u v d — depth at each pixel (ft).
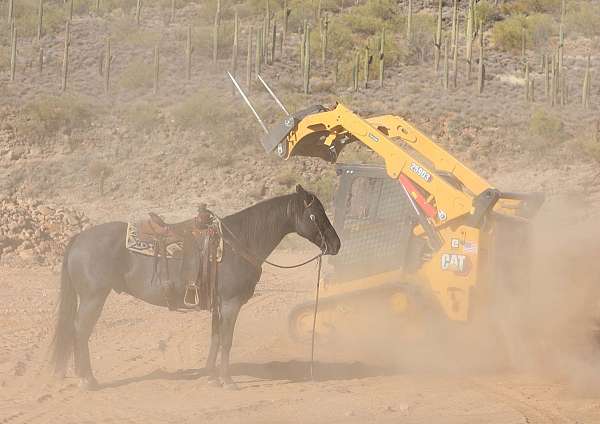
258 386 40.65
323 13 263.29
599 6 262.47
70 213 101.09
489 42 241.55
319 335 48.14
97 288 38.96
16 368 42.96
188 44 198.18
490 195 43.32
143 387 39.88
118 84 195.52
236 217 40.24
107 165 163.84
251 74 199.21
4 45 219.41
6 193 155.94
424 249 46.39
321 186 154.20
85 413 34.65
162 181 160.04
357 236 47.83
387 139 45.47
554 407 37.37
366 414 35.19
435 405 37.14
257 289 77.36
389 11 260.83
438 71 212.43
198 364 45.70
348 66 205.57
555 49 231.09
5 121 172.04
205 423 33.32
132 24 235.40
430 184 44.57
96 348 49.80
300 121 47.44
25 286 72.90
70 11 238.07
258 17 258.37
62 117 172.65
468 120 176.76
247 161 165.68
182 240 39.40
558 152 167.12
